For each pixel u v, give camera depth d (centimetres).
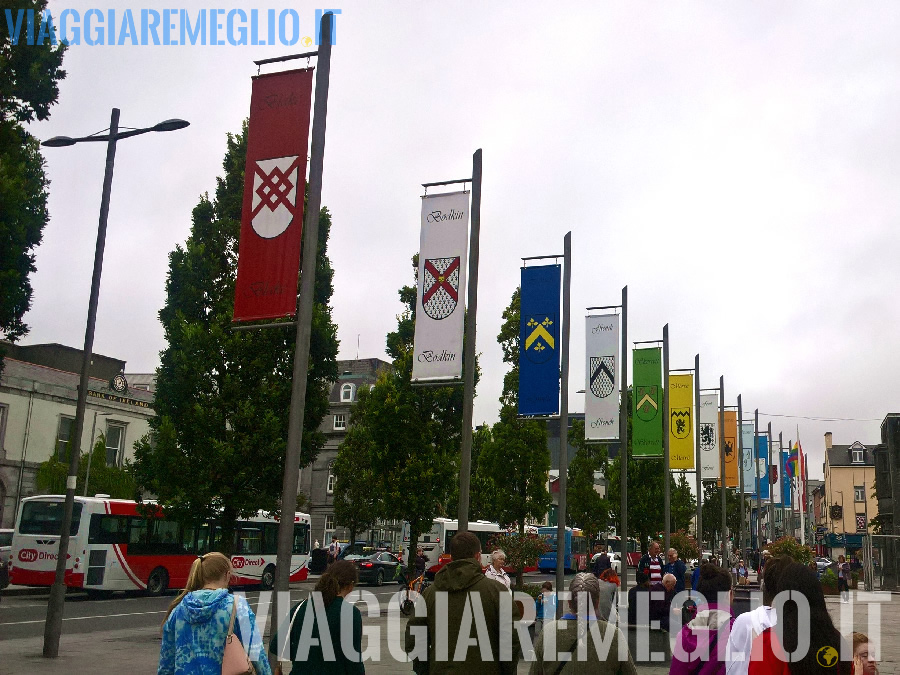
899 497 4703
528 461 3016
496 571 1181
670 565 1465
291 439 975
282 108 1098
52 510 2828
